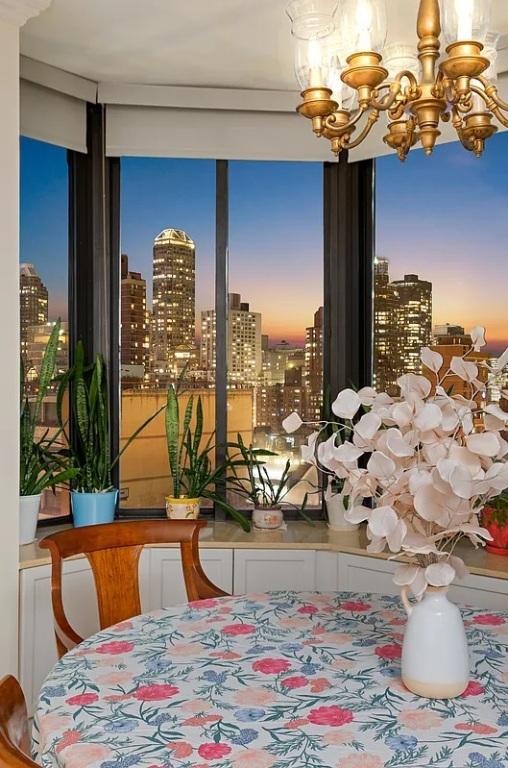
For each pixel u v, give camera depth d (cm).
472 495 148
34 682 284
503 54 312
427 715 143
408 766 123
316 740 132
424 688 150
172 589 316
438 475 147
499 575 279
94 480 332
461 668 150
